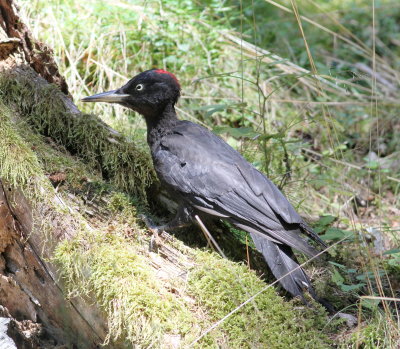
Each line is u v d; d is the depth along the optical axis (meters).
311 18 17.05
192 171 7.84
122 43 12.37
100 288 6.86
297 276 7.45
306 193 11.23
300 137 12.75
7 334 7.35
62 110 8.53
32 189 7.46
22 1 11.98
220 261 7.55
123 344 6.86
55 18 12.44
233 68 13.15
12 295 8.02
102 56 12.17
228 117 12.36
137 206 8.12
